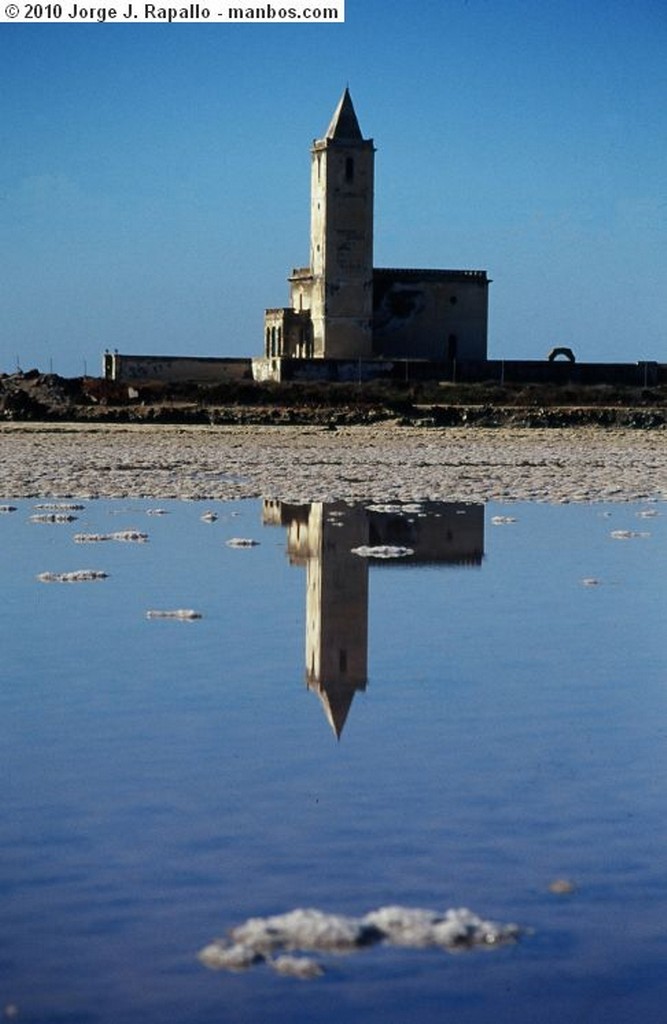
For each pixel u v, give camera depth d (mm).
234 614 38094
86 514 64438
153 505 69375
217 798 22578
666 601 40906
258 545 52812
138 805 22219
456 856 20109
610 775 23906
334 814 21828
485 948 17281
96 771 23969
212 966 16766
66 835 20875
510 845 20562
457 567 47500
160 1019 15672
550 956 17094
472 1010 15906
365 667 31797
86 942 17375
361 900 18609
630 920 18062
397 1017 15766
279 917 17812
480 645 34219
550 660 32625
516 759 24781
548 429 157500
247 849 20359
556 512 66938
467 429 155250
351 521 61844
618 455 118938
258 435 141250
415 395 197000
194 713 27703
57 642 34281
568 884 19125
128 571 45906
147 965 16797
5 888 18922
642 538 55875
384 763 24500
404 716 27625
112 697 28953
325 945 17219
